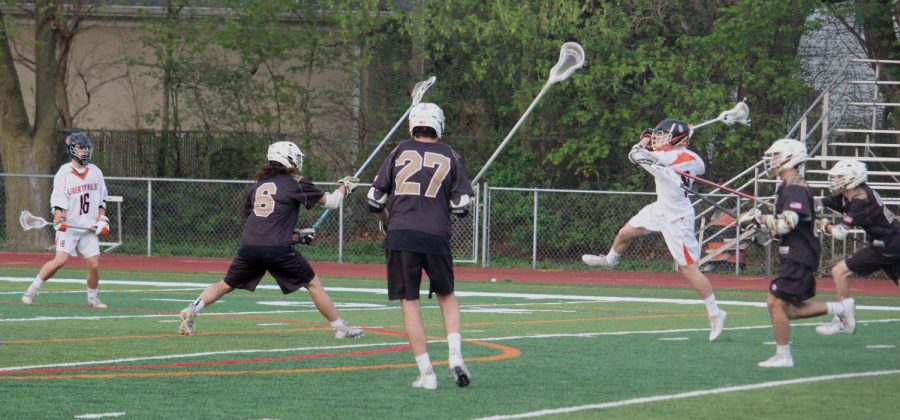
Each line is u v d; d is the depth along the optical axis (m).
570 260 54.72
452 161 16.98
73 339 23.44
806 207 18.95
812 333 25.41
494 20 57.72
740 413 14.62
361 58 61.12
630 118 58.88
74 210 31.17
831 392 16.36
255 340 23.53
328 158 61.25
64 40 60.41
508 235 54.75
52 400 15.69
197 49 61.84
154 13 64.31
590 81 56.97
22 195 57.66
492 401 15.62
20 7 57.94
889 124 59.25
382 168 17.17
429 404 15.36
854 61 53.06
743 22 56.69
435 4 58.69
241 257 23.28
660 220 24.23
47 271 31.50
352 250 55.56
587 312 31.83
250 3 60.91
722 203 53.53
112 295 36.03
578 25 60.16
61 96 64.81
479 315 30.55
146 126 67.00
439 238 16.73
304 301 34.62
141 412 14.77
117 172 63.47
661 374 18.42
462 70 62.00
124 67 67.50
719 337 24.52
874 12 58.91
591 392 16.44
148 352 21.27
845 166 23.77
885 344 23.09
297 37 61.47
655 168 23.95
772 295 19.20
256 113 63.81
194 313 23.86
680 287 43.59
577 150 59.03
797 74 59.72
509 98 61.88
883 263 24.19
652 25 60.47
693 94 56.53
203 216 57.78
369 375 18.23
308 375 18.22
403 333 25.19
